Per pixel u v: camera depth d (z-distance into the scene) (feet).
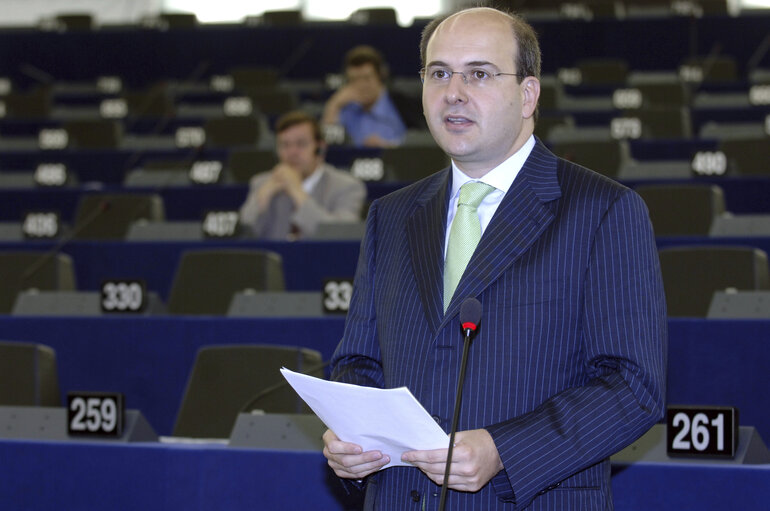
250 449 12.05
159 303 20.62
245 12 65.82
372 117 34.76
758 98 40.65
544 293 8.50
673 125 35.40
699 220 22.72
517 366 8.41
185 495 12.15
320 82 49.65
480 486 8.15
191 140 37.88
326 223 24.25
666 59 48.19
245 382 15.71
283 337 18.24
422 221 9.19
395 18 52.65
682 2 51.52
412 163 30.71
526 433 8.18
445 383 8.55
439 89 8.87
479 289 8.55
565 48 48.70
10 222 31.04
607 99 42.14
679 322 16.48
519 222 8.73
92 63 51.78
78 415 12.95
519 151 9.10
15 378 16.35
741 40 47.78
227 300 20.86
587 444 8.15
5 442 12.71
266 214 25.68
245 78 48.47
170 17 55.21
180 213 30.14
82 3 65.82
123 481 12.34
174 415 18.80
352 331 9.40
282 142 26.07
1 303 22.68
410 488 8.77
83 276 24.62
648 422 8.25
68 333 19.35
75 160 36.81
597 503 8.52
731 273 18.45
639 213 8.68
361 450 8.59
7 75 52.11
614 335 8.37
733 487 10.80
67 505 12.48
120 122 40.68
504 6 9.55
